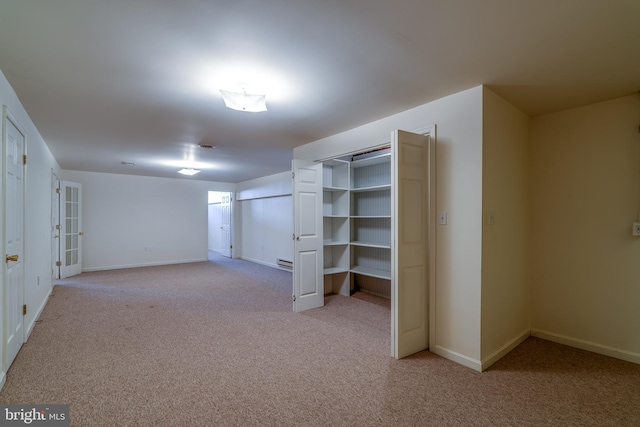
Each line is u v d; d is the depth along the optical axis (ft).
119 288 17.04
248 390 7.03
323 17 5.21
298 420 6.01
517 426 5.86
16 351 8.58
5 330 7.32
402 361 8.45
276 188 23.95
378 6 4.93
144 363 8.29
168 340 9.85
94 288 16.99
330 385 7.25
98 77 7.42
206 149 15.23
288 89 8.20
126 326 11.09
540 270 10.25
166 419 6.00
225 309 13.24
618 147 8.82
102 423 5.88
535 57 6.59
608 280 9.00
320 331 10.69
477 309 8.02
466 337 8.23
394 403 6.56
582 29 5.56
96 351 8.99
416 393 6.93
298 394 6.88
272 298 15.07
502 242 8.89
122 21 5.27
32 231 10.72
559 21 5.33
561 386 7.22
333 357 8.70
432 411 6.29
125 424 5.85
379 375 7.71
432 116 9.04
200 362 8.37
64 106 9.29
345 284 15.79
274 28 5.53
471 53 6.43
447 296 8.68
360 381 7.43
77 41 5.89
